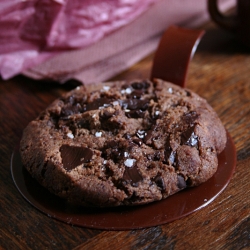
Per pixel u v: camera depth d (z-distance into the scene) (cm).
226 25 41
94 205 29
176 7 44
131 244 28
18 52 39
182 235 28
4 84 39
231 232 28
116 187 28
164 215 29
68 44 40
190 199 29
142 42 41
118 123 30
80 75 38
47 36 39
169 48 35
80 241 28
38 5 37
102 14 40
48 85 38
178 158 29
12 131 35
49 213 29
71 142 30
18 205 30
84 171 29
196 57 41
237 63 40
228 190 30
